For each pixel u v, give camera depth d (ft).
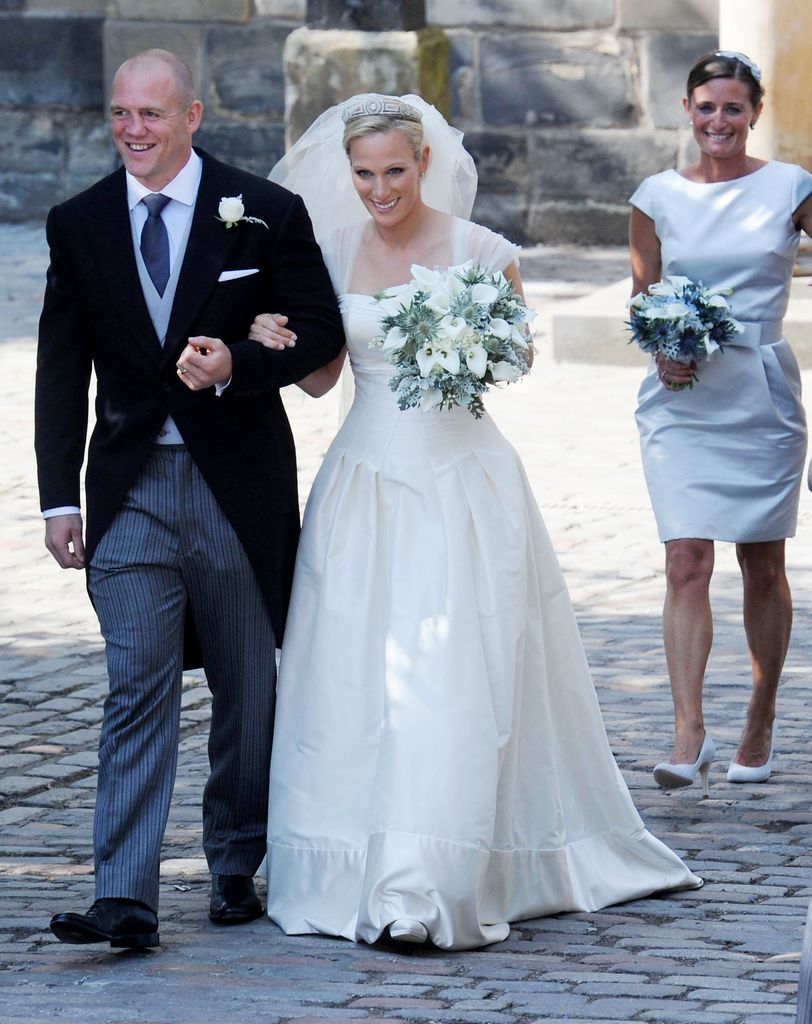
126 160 34.94
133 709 34.22
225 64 166.40
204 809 37.11
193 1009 30.07
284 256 35.94
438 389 35.09
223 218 34.88
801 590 64.80
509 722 35.01
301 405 101.35
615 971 32.35
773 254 44.55
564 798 37.04
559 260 153.58
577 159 161.48
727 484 44.34
